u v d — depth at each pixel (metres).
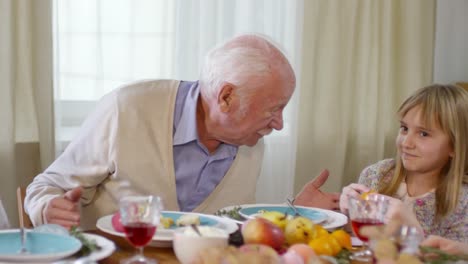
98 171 1.86
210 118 1.86
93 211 1.93
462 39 3.86
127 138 1.86
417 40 3.67
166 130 1.90
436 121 2.02
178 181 1.92
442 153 2.04
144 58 3.09
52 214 1.56
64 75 2.93
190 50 3.16
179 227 1.51
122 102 1.89
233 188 2.00
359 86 3.59
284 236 1.41
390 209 1.61
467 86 3.66
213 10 3.18
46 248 1.29
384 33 3.58
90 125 1.91
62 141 2.94
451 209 2.02
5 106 2.71
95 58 2.98
